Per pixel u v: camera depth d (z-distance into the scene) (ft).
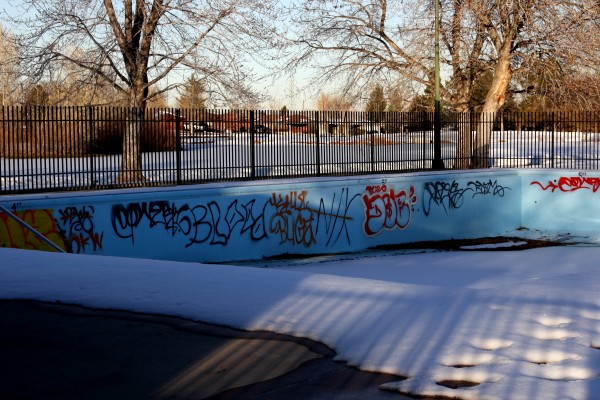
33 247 44.70
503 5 88.58
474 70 100.73
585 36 88.48
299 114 67.87
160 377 17.90
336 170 70.03
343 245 62.85
